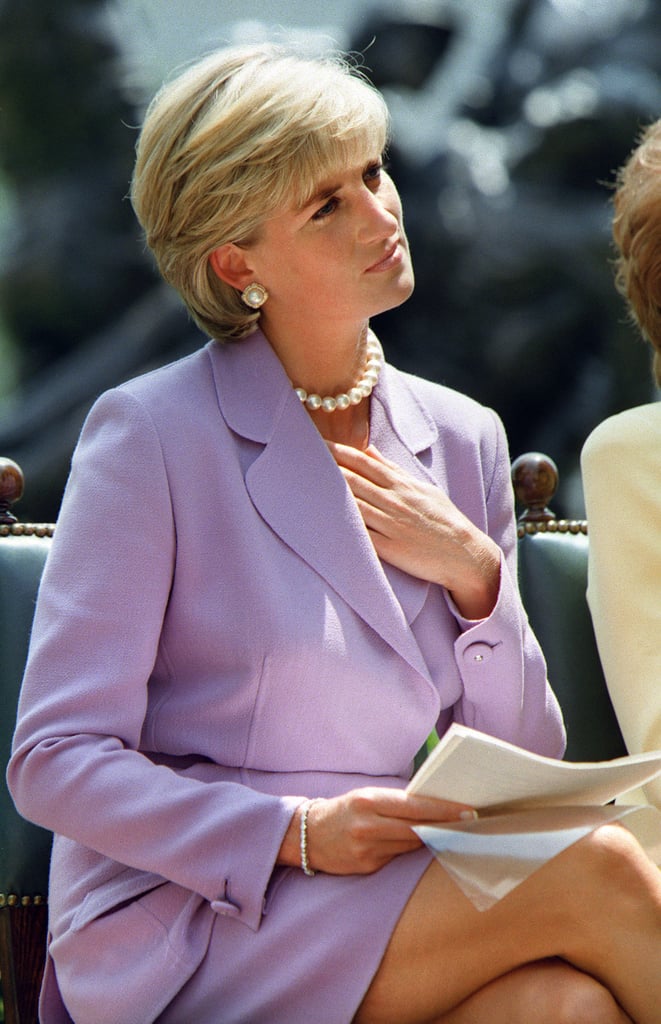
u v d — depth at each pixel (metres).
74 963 8.00
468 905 7.32
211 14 41.81
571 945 7.27
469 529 8.73
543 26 38.84
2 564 9.66
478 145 37.44
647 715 9.48
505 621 8.64
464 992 7.41
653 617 9.66
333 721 8.16
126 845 7.73
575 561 10.43
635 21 38.22
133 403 8.44
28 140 38.44
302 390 8.94
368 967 7.39
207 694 8.18
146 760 7.91
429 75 39.19
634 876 7.23
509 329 36.56
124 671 8.01
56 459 36.34
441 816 7.38
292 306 8.74
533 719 8.84
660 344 10.02
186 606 8.24
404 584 8.63
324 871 7.63
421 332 37.03
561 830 7.27
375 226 8.50
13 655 9.51
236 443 8.55
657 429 9.97
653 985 7.16
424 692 8.41
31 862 9.30
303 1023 7.46
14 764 8.00
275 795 8.07
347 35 39.22
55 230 38.22
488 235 36.22
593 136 36.41
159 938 7.79
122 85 38.34
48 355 39.25
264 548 8.28
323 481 8.52
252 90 8.31
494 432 9.53
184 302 8.96
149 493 8.21
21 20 37.41
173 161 8.50
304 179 8.35
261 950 7.54
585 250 36.22
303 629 8.09
